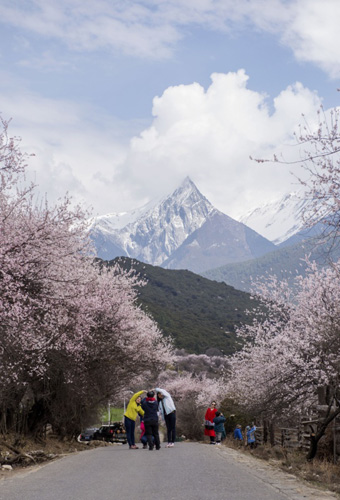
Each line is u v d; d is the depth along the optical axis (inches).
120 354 1011.9
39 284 618.5
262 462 547.5
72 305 709.9
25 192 603.5
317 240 352.8
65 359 799.1
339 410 606.2
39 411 896.9
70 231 649.0
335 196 360.8
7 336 577.0
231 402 1557.6
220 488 334.6
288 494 320.8
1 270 532.7
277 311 909.8
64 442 1061.8
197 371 3408.0
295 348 837.8
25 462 580.4
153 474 413.1
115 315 906.1
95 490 332.8
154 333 1146.7
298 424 834.2
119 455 619.8
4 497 314.7
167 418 761.0
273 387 864.9
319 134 362.0
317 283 855.7
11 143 557.0
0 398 732.7
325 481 428.1
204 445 884.0
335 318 760.3
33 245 582.9
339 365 703.1
